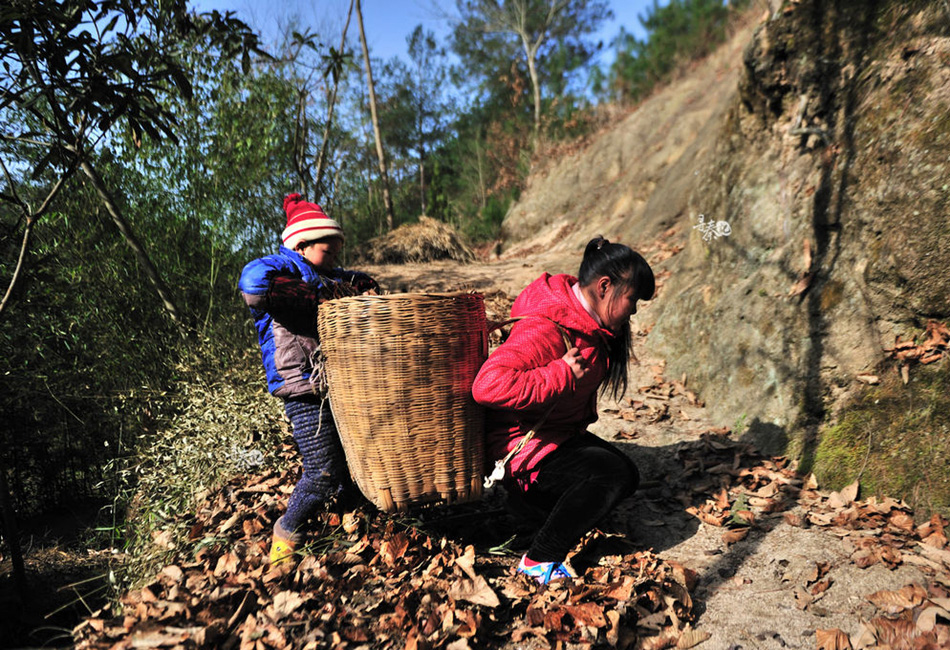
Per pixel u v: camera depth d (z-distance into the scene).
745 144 5.60
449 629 2.25
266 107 6.06
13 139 3.57
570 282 2.67
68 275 4.72
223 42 5.13
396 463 2.37
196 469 3.40
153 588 2.52
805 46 4.85
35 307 4.41
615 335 2.61
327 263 2.75
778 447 3.70
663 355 5.21
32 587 3.42
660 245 7.38
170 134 3.62
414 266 10.01
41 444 4.96
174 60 4.68
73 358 4.80
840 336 3.74
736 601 2.52
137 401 4.77
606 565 2.74
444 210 18.31
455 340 2.35
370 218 12.57
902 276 3.50
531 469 2.58
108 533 4.21
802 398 3.73
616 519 3.17
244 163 5.74
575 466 2.53
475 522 3.13
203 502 3.22
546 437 2.59
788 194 4.67
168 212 5.40
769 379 4.01
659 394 4.64
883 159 3.93
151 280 5.06
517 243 14.93
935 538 2.72
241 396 3.91
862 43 4.53
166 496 3.38
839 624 2.33
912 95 3.95
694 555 2.85
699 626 2.40
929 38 4.04
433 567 2.63
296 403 2.64
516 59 29.03
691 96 13.25
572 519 2.49
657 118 13.54
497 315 6.39
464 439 2.44
